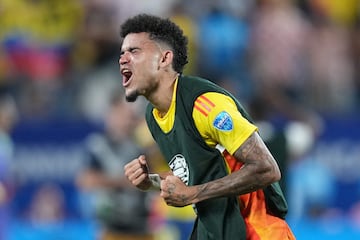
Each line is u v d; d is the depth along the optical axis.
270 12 35.12
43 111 34.56
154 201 24.59
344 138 30.34
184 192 13.25
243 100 31.94
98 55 35.41
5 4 36.66
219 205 13.91
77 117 32.75
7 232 26.83
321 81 34.91
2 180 26.81
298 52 34.84
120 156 24.14
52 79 35.72
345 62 35.72
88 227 26.09
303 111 31.81
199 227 14.30
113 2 36.16
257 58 34.53
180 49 14.11
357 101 35.16
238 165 13.76
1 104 32.69
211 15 34.84
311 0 36.25
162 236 25.69
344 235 24.95
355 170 30.08
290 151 25.31
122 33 14.25
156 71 13.90
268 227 13.95
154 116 14.40
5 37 36.41
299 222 25.28
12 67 36.03
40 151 32.25
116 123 24.23
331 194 29.52
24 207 32.25
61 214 31.48
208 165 13.70
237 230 13.82
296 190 26.67
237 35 34.94
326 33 35.69
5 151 27.16
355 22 36.66
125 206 24.09
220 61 34.44
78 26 36.25
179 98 13.73
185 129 13.63
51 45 36.34
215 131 13.28
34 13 36.66
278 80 33.97
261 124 27.50
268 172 13.10
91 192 25.44
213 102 13.34
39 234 26.81
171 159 14.34
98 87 34.53
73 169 31.80
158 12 35.69
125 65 14.02
